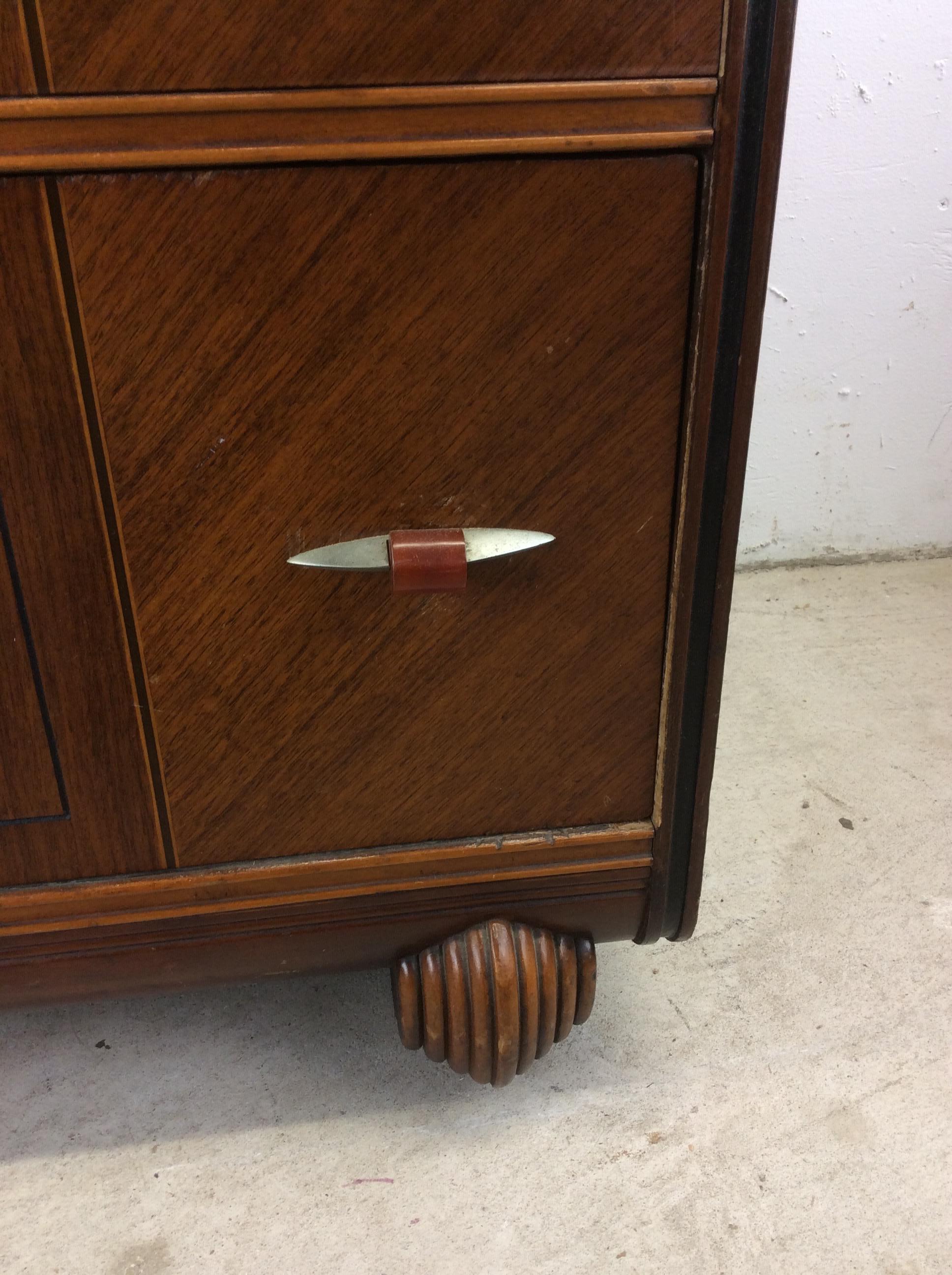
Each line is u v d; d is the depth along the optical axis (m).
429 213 0.44
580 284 0.46
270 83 0.41
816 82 1.17
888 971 0.77
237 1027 0.73
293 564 0.49
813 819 0.94
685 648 0.54
